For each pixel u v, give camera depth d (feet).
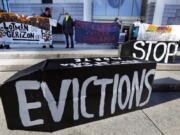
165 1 22.20
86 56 11.10
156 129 4.14
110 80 4.19
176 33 14.19
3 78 7.68
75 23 14.34
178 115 4.95
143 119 4.65
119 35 15.70
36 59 10.59
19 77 3.27
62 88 3.63
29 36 12.82
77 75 3.67
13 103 3.48
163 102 5.96
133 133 3.95
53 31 18.19
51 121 3.84
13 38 12.41
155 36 15.01
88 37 15.14
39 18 12.62
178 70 10.09
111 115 4.72
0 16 11.47
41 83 3.39
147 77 4.84
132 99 4.91
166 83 7.16
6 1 21.74
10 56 10.60
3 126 4.10
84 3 20.95
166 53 10.18
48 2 22.03
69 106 3.90
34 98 3.52
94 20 25.85
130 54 9.68
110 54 11.05
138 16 26.37
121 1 25.29
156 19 22.82
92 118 4.41
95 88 4.06
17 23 12.09
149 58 10.13
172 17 23.61
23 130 3.88
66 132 3.94
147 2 24.22
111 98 4.45
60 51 11.98
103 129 4.10
